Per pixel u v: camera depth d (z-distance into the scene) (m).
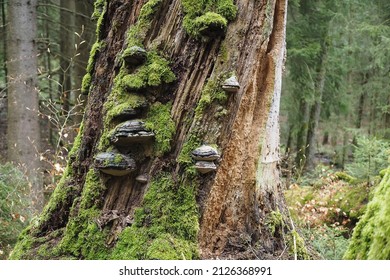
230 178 2.62
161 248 2.34
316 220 6.16
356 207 6.46
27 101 7.12
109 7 2.84
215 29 2.54
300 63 10.23
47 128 11.23
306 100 10.53
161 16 2.67
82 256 2.48
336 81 12.07
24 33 7.13
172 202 2.48
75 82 9.68
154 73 2.56
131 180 2.54
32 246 2.69
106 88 2.79
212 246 2.55
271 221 2.75
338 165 13.39
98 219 2.51
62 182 2.84
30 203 5.08
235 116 2.59
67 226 2.58
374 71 12.58
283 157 8.62
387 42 9.90
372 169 7.01
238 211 2.66
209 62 2.58
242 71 2.60
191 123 2.54
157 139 2.52
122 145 2.51
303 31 10.29
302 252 2.81
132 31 2.68
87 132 2.76
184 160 2.50
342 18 10.97
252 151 2.71
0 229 4.57
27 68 7.16
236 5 2.62
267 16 2.60
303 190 7.45
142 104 2.53
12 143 7.04
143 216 2.46
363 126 14.52
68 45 10.30
